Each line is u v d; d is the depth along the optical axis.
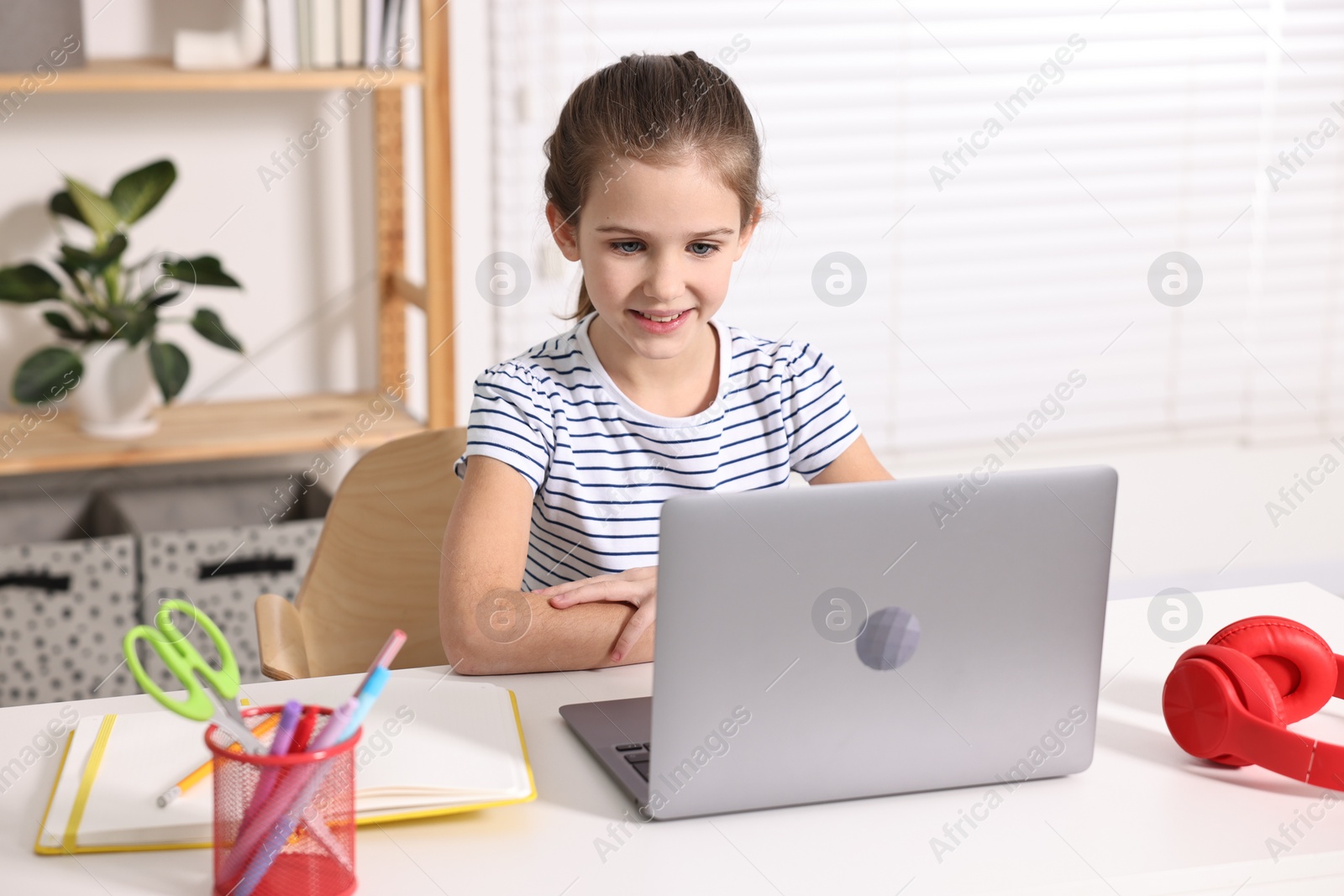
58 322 2.09
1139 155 2.55
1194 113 2.55
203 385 2.35
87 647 2.08
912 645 0.87
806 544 0.83
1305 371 2.72
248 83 1.99
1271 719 0.94
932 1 2.40
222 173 2.27
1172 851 0.85
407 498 1.52
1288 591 1.33
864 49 2.39
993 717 0.91
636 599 1.14
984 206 2.50
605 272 1.22
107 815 0.82
